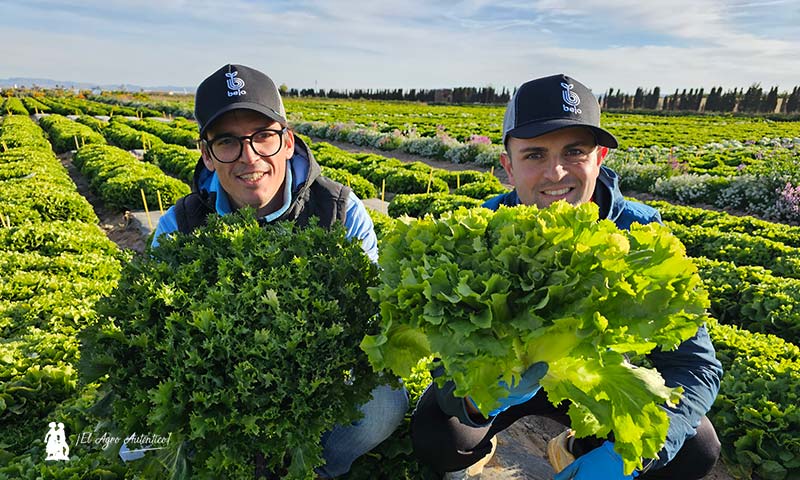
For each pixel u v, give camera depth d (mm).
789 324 6734
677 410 2938
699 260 8453
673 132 46812
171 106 67250
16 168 16266
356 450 3404
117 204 14844
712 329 5941
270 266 2768
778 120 79312
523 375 2273
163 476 2570
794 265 8766
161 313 2535
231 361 2412
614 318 2064
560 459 3594
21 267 6188
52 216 11297
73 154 25203
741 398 4910
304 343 2504
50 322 4863
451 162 29719
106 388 2666
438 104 122250
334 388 2561
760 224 11773
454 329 1991
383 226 9023
